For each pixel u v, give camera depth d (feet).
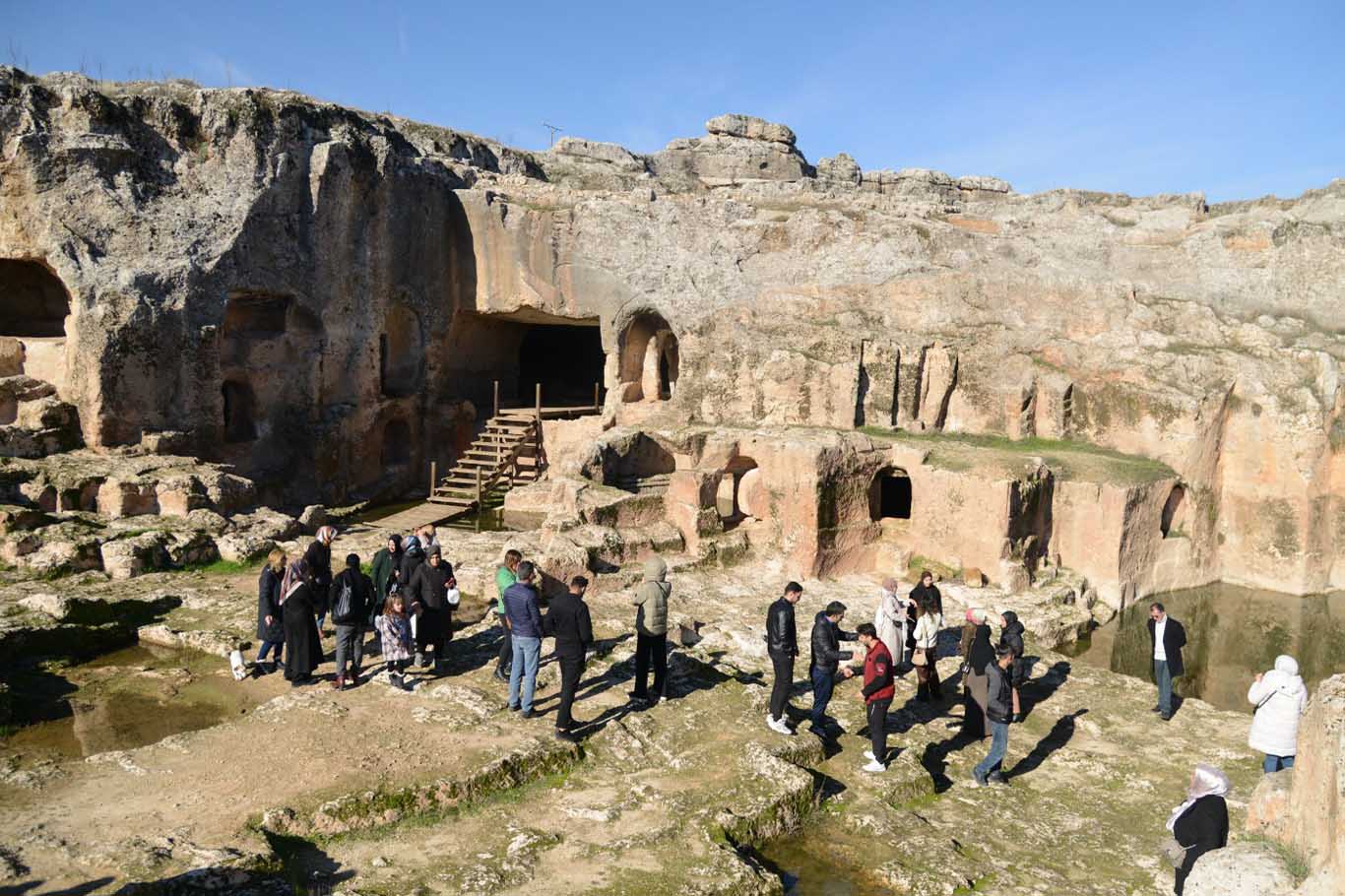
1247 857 23.22
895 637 43.47
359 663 41.27
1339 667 58.90
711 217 85.87
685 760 35.53
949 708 44.86
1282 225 74.79
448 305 95.25
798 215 83.20
